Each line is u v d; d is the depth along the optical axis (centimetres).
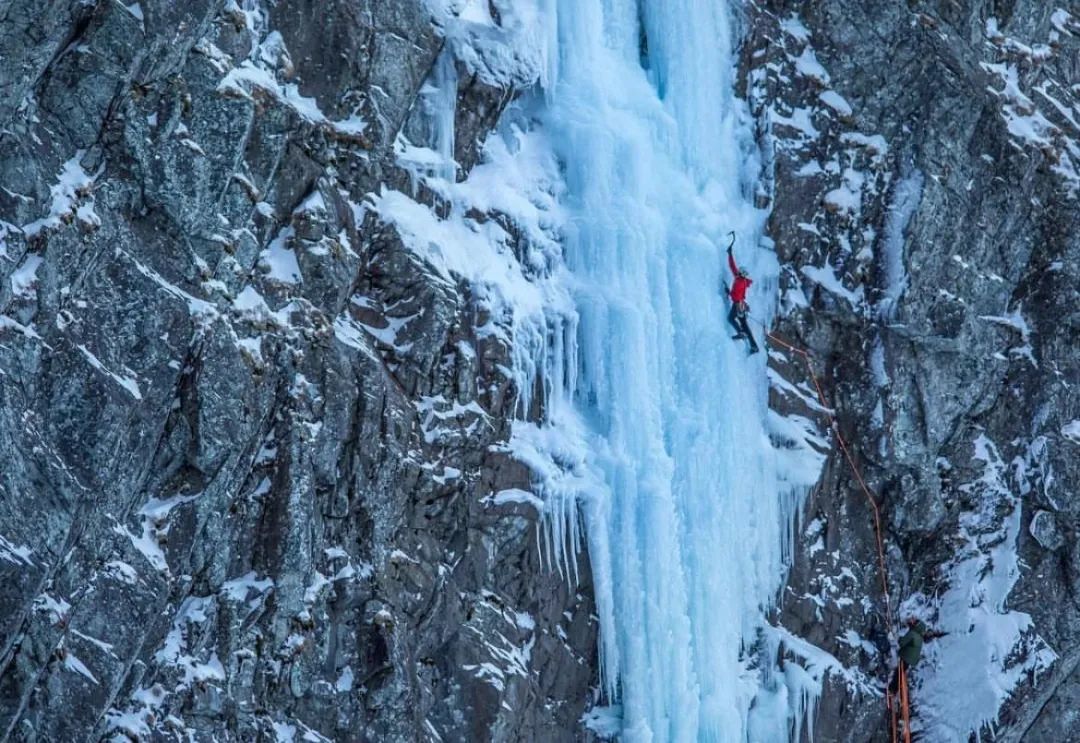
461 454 1712
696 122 1967
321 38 1647
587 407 1839
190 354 1495
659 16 1958
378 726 1625
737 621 1912
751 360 1955
